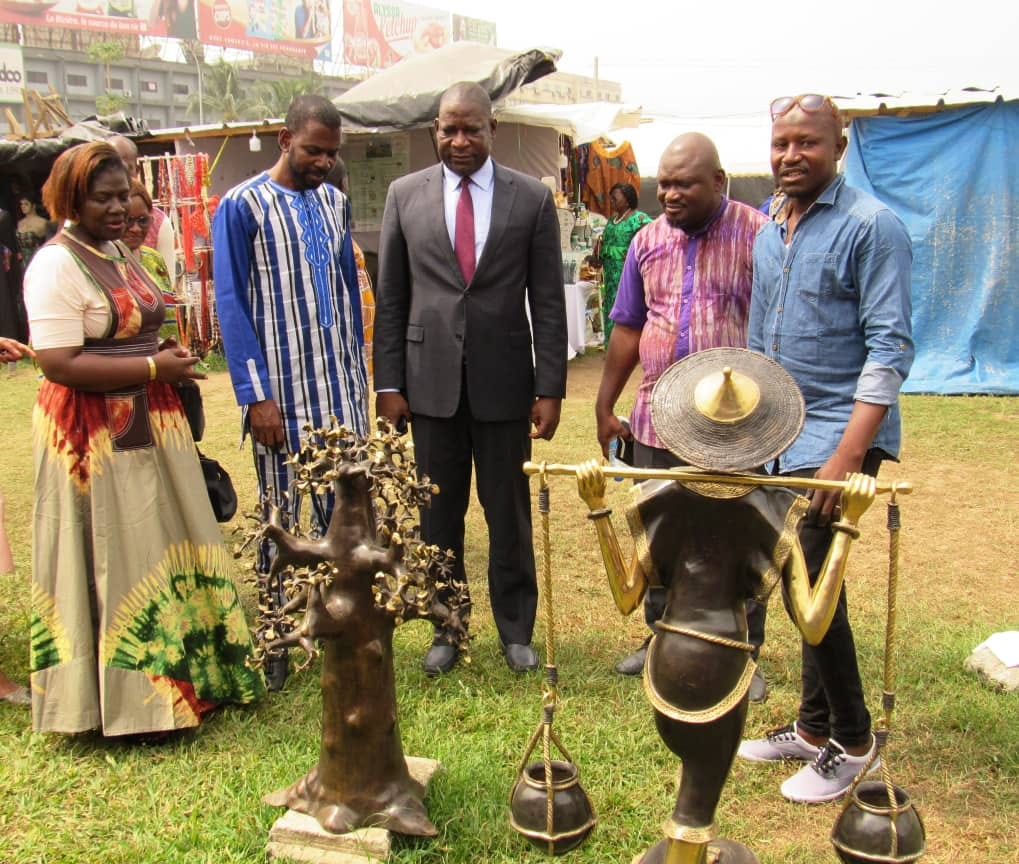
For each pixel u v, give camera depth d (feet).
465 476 14.24
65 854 9.82
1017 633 13.74
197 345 42.27
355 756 9.55
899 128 34.76
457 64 38.34
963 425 29.37
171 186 41.29
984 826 10.23
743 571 7.64
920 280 35.32
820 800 10.62
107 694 11.60
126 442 11.74
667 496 7.65
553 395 13.78
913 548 19.36
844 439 9.80
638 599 8.00
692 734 7.48
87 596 11.75
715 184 12.42
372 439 9.43
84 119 44.83
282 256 13.00
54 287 11.15
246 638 12.61
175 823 10.30
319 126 12.77
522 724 12.19
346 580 9.30
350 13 205.26
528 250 13.60
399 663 14.10
